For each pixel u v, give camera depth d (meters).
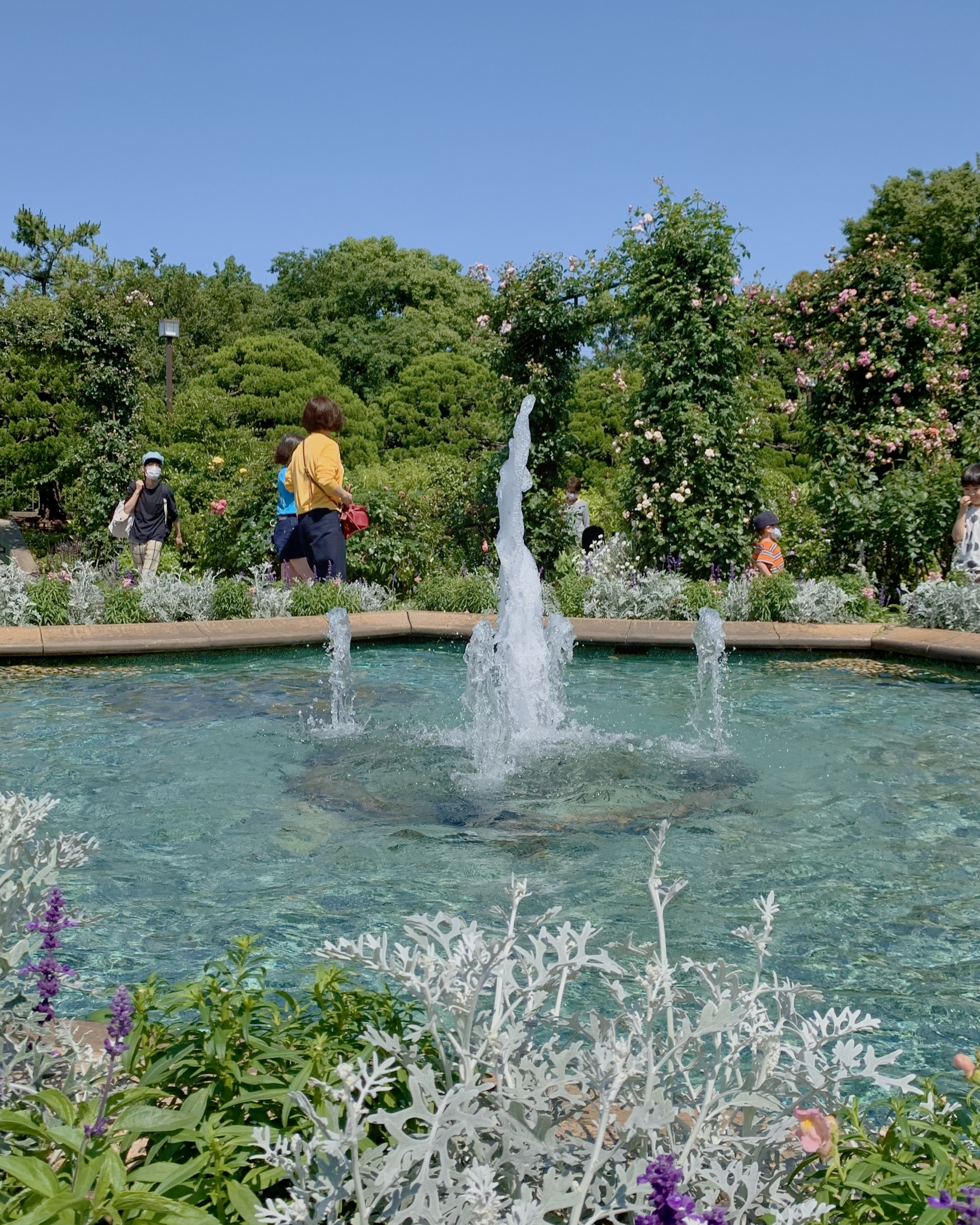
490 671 6.47
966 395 13.45
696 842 3.96
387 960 1.50
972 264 28.42
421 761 5.06
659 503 11.60
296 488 9.61
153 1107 1.47
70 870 3.58
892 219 30.38
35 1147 1.51
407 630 9.12
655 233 11.62
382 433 29.86
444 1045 1.80
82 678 7.27
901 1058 2.39
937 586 9.34
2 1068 1.61
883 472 12.32
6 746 5.30
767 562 10.29
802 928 3.17
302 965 2.86
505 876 3.59
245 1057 1.71
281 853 3.81
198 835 3.99
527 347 13.45
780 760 5.14
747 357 12.41
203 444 17.23
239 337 39.19
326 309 39.34
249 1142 1.42
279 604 9.48
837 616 9.71
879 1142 1.58
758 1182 1.39
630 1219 1.38
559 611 9.98
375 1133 1.61
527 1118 1.45
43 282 29.16
